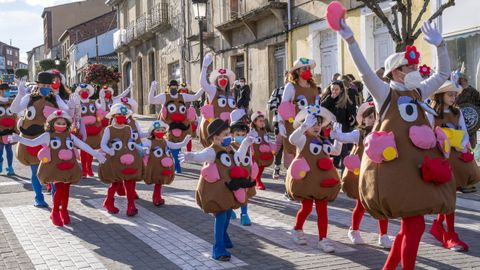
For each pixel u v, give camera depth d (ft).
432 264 17.72
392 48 44.65
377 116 14.80
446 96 19.90
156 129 27.55
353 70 48.55
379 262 18.15
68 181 23.75
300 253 19.38
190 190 33.01
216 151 18.52
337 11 13.38
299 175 19.44
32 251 20.22
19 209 27.84
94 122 38.04
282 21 59.11
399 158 13.94
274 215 25.66
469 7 38.91
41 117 28.53
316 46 54.39
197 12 51.80
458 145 19.40
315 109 19.89
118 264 18.48
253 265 18.06
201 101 60.23
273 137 51.85
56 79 29.14
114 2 126.41
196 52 82.07
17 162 48.73
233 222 24.30
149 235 22.35
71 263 18.66
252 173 19.97
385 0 43.42
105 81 77.41
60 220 24.09
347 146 34.65
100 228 23.68
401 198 13.66
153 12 98.12
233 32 70.13
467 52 39.40
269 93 62.44
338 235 21.88
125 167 25.44
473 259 18.25
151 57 106.11
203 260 18.75
